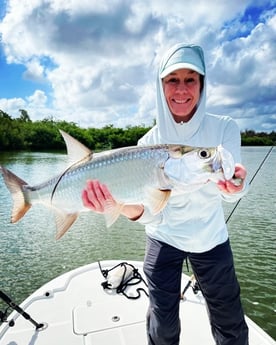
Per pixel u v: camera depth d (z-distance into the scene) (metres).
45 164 34.84
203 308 3.45
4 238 10.20
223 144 2.54
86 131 78.19
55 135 73.75
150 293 2.53
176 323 2.49
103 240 9.90
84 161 2.36
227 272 2.47
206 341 2.97
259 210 13.40
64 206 2.47
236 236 10.12
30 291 6.69
